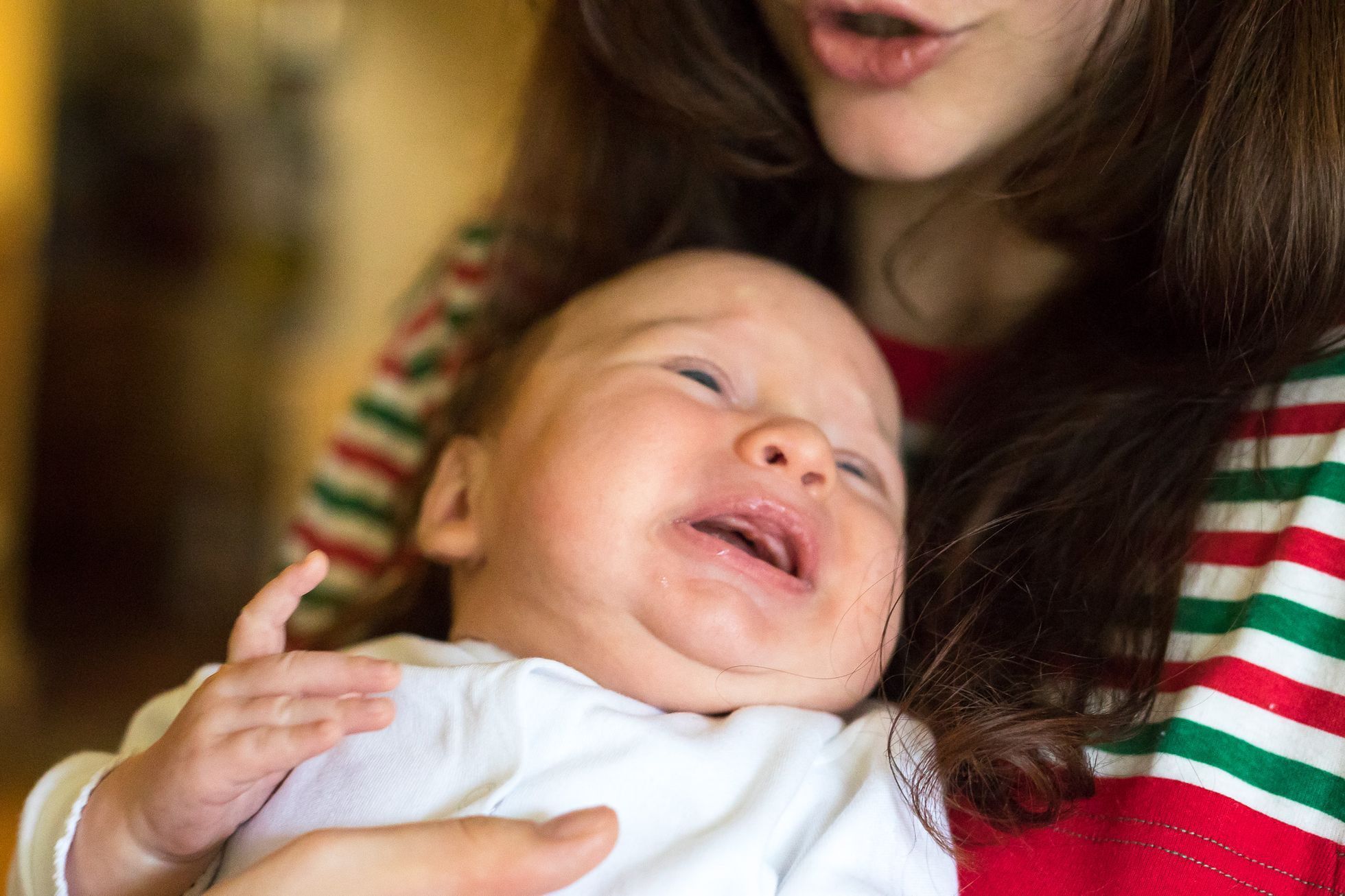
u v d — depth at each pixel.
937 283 1.01
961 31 0.80
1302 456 0.75
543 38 1.17
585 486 0.80
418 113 3.74
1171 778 0.68
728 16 0.98
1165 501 0.79
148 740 0.86
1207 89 0.80
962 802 0.75
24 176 2.93
